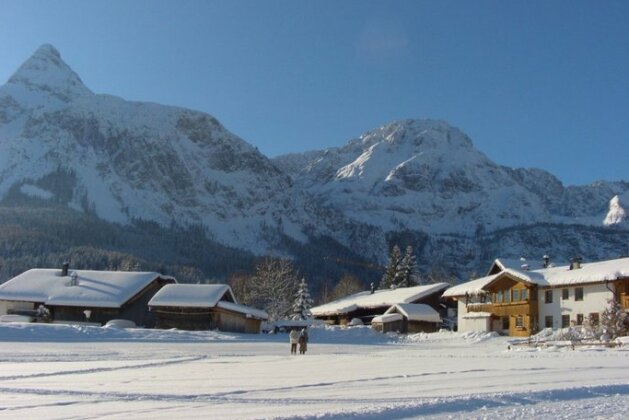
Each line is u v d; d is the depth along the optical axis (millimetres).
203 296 80500
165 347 49281
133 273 87750
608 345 45375
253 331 82562
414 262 134500
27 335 55719
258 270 117438
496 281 77500
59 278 86938
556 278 70688
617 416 13977
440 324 89438
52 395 18625
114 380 23047
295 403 16531
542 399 16312
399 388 19344
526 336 69625
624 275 62906
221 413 14906
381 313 97688
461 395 16719
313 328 76875
